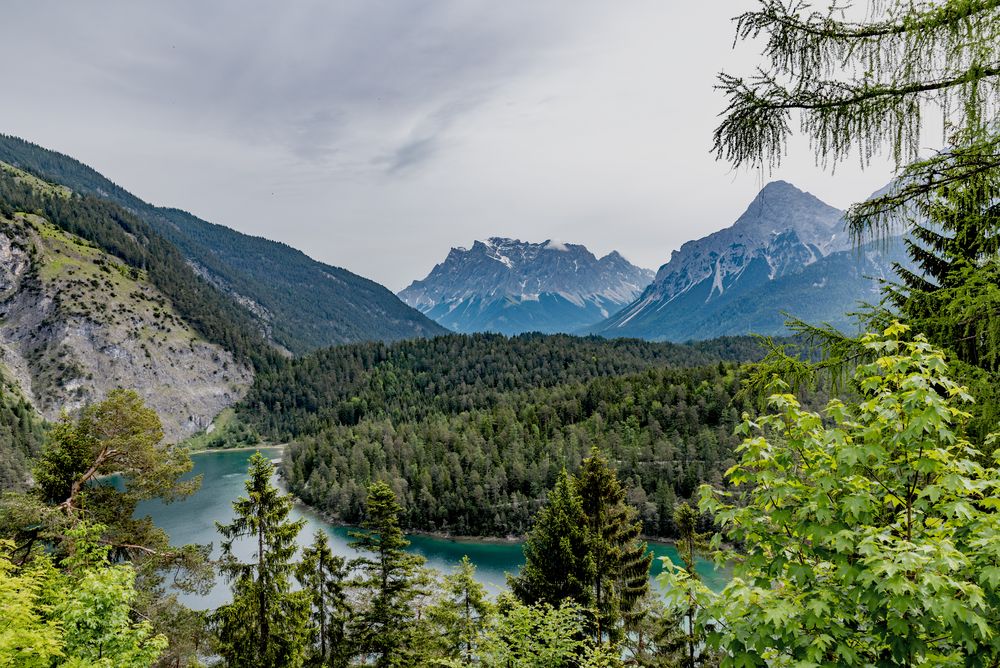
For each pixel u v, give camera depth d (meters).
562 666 15.43
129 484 27.02
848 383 8.05
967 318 7.45
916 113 6.61
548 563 28.75
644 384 160.50
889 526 6.39
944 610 5.41
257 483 24.94
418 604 30.64
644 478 111.12
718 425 123.81
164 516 106.12
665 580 7.29
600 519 29.34
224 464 181.50
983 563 5.89
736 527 7.36
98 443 25.72
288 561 25.48
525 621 15.46
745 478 7.23
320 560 29.22
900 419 6.50
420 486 117.06
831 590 6.42
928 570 5.52
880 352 7.67
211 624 24.55
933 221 7.46
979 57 5.82
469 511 107.00
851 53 6.62
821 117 7.04
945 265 10.87
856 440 6.99
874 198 7.71
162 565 25.53
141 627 14.78
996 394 7.10
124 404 26.33
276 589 24.42
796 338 8.51
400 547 30.27
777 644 6.28
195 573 25.28
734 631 6.44
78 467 25.36
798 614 6.25
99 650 13.86
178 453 28.19
